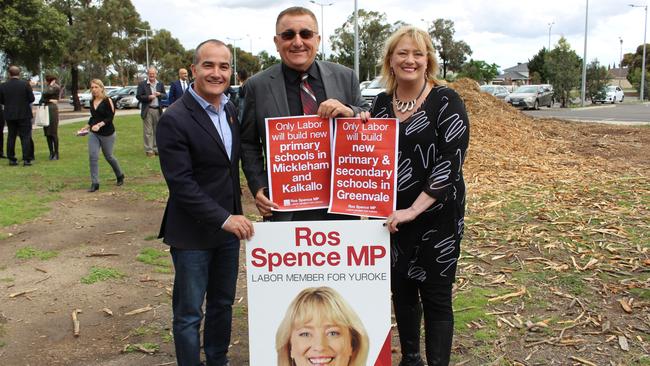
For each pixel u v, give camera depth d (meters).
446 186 2.93
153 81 12.88
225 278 3.33
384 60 3.12
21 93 11.47
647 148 12.65
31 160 12.40
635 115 26.69
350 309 2.88
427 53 2.98
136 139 16.89
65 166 11.55
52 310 4.47
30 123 11.73
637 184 8.62
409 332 3.39
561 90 37.56
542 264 5.24
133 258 5.71
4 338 3.99
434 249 3.07
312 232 2.84
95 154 8.91
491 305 4.41
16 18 27.97
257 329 2.90
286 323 2.89
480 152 11.50
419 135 2.99
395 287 3.31
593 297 4.50
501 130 13.79
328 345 2.89
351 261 2.86
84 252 5.89
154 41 75.38
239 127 3.25
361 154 2.93
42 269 5.38
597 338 3.84
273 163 3.01
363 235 2.84
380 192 2.94
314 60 3.28
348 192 2.98
